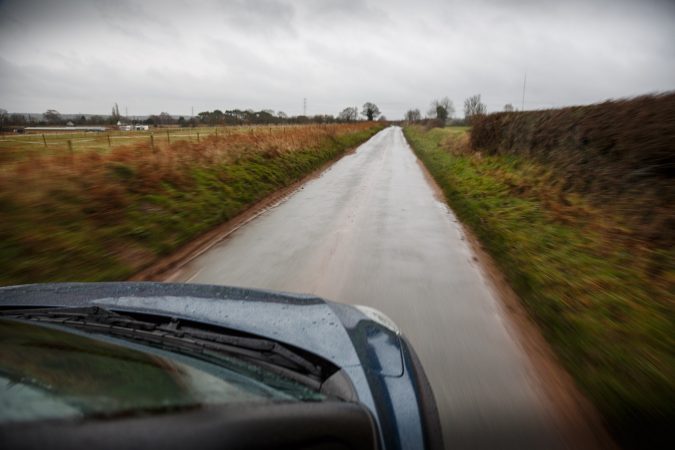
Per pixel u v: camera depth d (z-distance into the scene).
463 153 20.17
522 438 2.39
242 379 1.28
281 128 26.20
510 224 7.35
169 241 6.36
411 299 4.52
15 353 1.04
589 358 3.11
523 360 3.27
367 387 1.47
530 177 11.28
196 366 1.32
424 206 9.87
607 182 8.51
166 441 0.63
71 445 0.54
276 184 12.05
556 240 6.25
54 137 28.97
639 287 4.41
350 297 4.57
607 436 2.43
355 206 9.70
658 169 7.43
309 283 4.98
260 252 6.18
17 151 8.44
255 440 0.75
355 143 34.81
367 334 1.88
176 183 8.91
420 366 1.92
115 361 1.13
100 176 7.79
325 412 0.99
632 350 3.16
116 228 6.26
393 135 61.22
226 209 8.48
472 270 5.52
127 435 0.61
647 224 6.34
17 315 1.83
